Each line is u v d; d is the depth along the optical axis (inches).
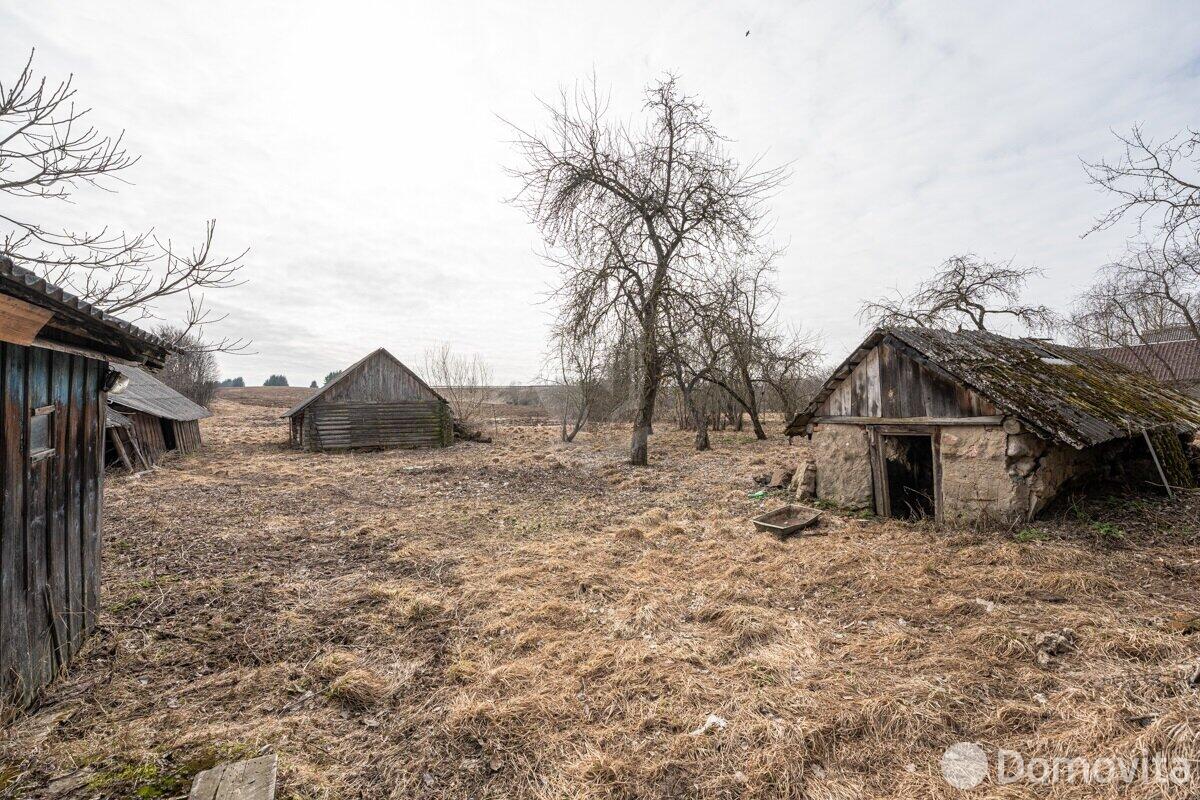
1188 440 389.1
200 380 1731.1
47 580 153.7
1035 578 213.6
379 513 406.9
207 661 175.9
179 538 322.3
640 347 609.6
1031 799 104.1
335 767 125.6
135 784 115.6
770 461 621.0
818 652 172.4
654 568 264.5
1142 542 247.9
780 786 114.2
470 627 204.2
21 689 137.9
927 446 410.9
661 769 122.0
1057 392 303.7
